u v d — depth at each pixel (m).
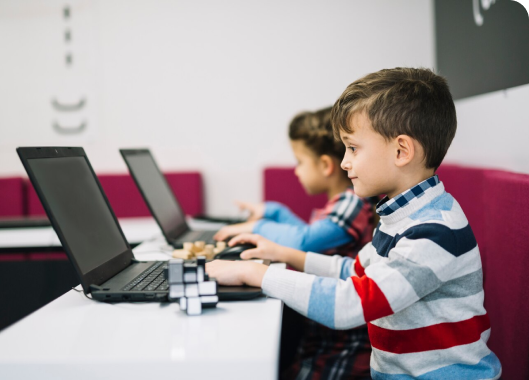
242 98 2.67
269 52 2.64
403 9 2.56
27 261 2.00
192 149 2.70
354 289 0.79
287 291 0.82
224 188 2.71
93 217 0.99
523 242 0.99
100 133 2.69
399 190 0.90
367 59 2.60
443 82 0.93
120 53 2.66
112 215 1.10
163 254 1.26
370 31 2.59
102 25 2.65
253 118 2.68
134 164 1.50
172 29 2.66
